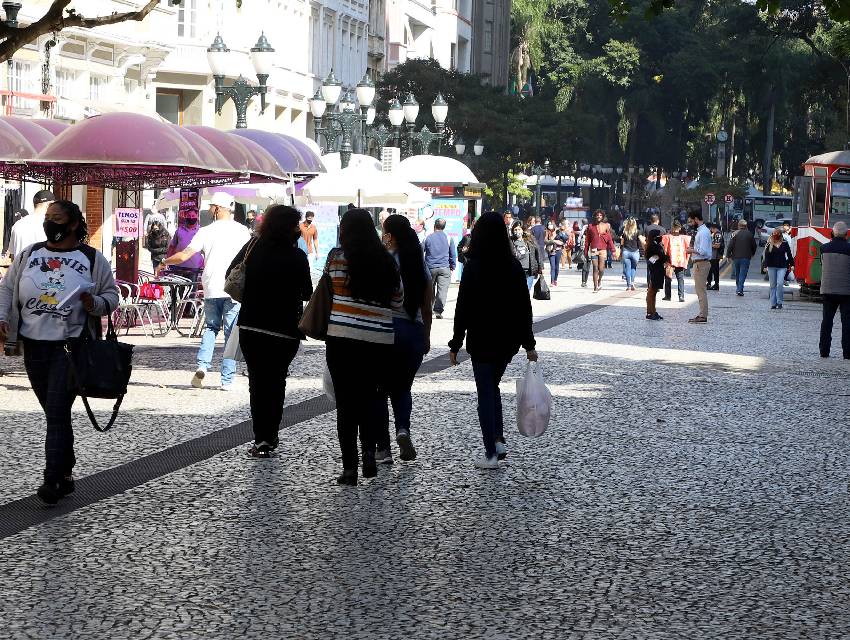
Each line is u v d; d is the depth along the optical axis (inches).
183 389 682.2
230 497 422.3
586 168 4724.4
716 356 915.4
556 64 4205.2
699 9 4261.8
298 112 2588.6
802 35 3449.8
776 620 300.4
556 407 642.8
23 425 555.2
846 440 560.7
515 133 3006.9
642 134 4313.5
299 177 1325.0
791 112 3988.7
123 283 979.3
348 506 413.1
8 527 375.9
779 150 4323.3
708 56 4003.4
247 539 366.6
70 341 409.7
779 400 687.7
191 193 1055.0
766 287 2001.7
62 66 1526.8
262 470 469.1
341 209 1663.4
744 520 403.5
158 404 625.9
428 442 536.1
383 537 372.5
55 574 327.9
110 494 422.3
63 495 416.2
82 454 491.8
